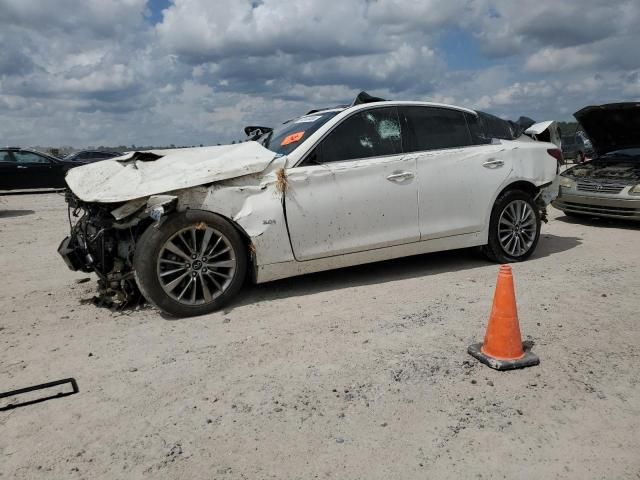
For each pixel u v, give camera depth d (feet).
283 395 10.00
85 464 8.17
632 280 16.72
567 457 7.93
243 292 16.52
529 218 19.44
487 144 18.80
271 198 15.02
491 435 8.50
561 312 13.85
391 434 8.62
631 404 9.29
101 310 15.43
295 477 7.69
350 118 16.56
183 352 12.15
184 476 7.80
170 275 14.19
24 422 9.41
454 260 19.97
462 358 11.25
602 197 27.37
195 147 17.60
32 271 20.83
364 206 16.20
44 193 64.85
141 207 13.99
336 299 15.58
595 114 29.55
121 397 10.18
